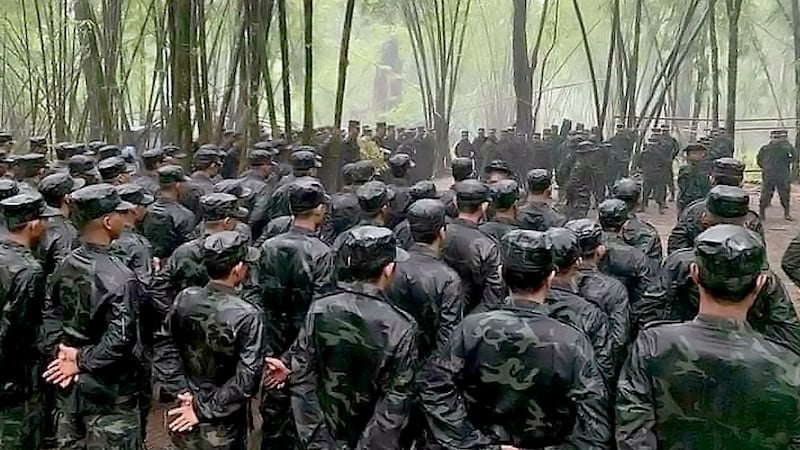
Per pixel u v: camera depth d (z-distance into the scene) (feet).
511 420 8.27
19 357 11.78
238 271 10.70
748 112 96.89
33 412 12.01
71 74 41.88
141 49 53.11
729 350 7.13
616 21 51.26
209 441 10.38
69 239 14.58
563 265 10.78
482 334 8.38
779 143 41.70
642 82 77.66
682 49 70.23
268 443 12.80
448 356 8.54
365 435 9.22
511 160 54.34
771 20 72.49
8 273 11.45
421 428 9.52
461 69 98.68
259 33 31.32
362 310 9.38
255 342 10.33
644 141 52.70
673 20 68.64
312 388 9.74
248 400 10.62
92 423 11.37
